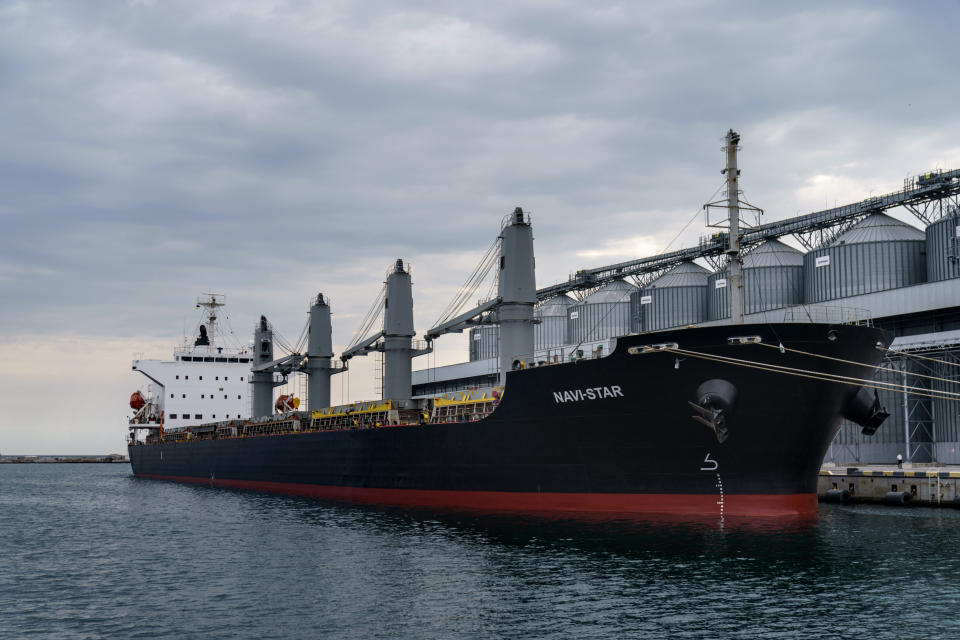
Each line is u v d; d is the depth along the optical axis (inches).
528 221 1679.4
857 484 1673.2
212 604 847.7
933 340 1957.4
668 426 1275.8
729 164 1401.3
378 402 1974.7
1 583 986.1
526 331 1660.9
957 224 2192.4
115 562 1128.2
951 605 786.8
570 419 1378.0
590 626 735.7
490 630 730.8
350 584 923.4
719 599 815.1
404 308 2119.8
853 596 819.4
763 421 1223.5
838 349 1206.9
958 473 1519.4
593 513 1380.4
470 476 1574.8
